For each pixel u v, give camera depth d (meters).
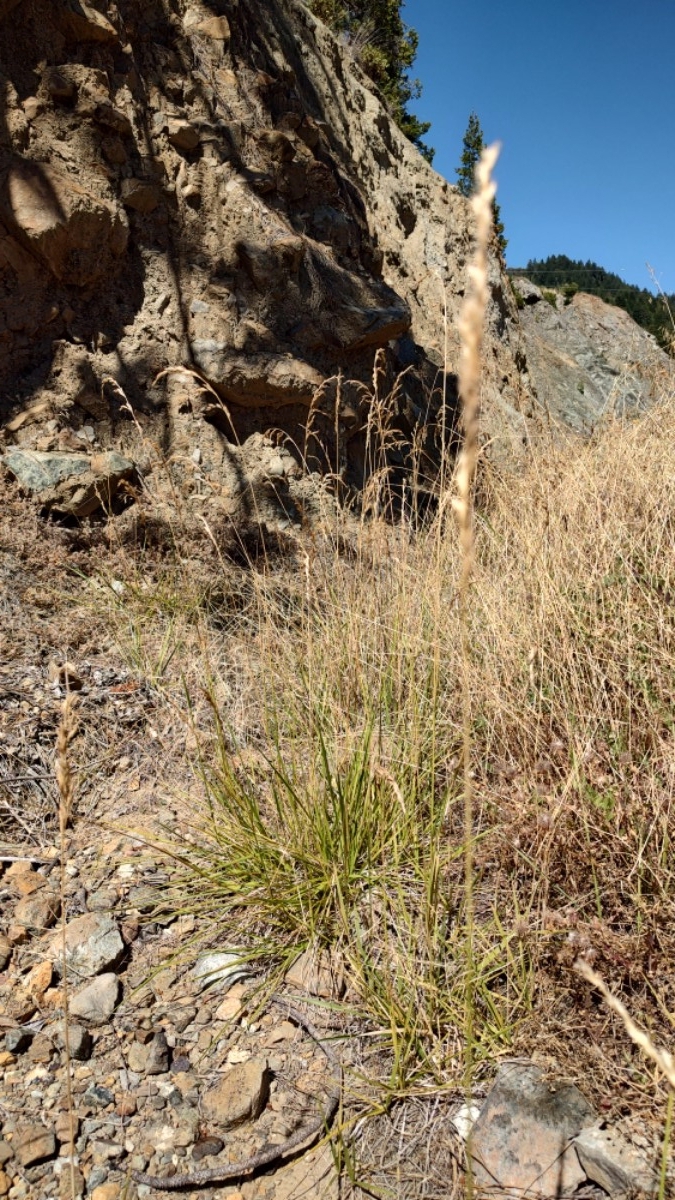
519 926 2.19
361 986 2.35
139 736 3.55
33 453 4.82
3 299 5.04
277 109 7.02
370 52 14.04
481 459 5.03
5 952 2.53
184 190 5.84
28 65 5.23
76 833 3.09
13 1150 1.98
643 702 2.86
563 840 2.40
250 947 2.59
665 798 2.44
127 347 5.42
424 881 2.50
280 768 3.01
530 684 3.04
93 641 4.11
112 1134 2.05
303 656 3.65
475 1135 1.96
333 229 7.05
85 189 5.21
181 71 6.20
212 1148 2.02
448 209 10.45
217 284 5.79
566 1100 1.95
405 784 2.92
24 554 4.47
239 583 4.74
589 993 2.12
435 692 2.87
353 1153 2.01
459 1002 2.24
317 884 2.66
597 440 5.19
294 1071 2.22
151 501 5.11
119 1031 2.33
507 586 3.74
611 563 3.52
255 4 7.84
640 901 2.19
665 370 5.70
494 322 10.12
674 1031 2.03
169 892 2.79
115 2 5.75
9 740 3.35
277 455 5.75
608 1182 1.78
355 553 4.93
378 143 9.49
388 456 6.69
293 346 6.03
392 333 6.70
